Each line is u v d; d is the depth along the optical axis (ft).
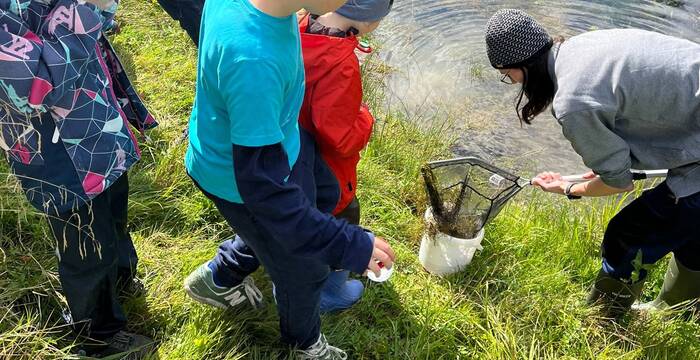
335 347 8.16
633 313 9.43
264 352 8.02
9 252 8.29
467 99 16.07
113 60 7.02
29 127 5.75
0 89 5.33
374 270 5.82
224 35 5.10
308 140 7.11
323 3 5.05
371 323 8.87
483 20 19.24
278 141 5.19
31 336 7.27
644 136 7.50
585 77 6.95
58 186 6.12
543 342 8.93
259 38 5.04
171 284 8.55
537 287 9.78
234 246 7.73
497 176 9.50
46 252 8.46
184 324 8.05
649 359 8.78
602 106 6.88
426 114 15.39
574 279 10.53
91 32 5.71
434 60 17.31
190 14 8.96
